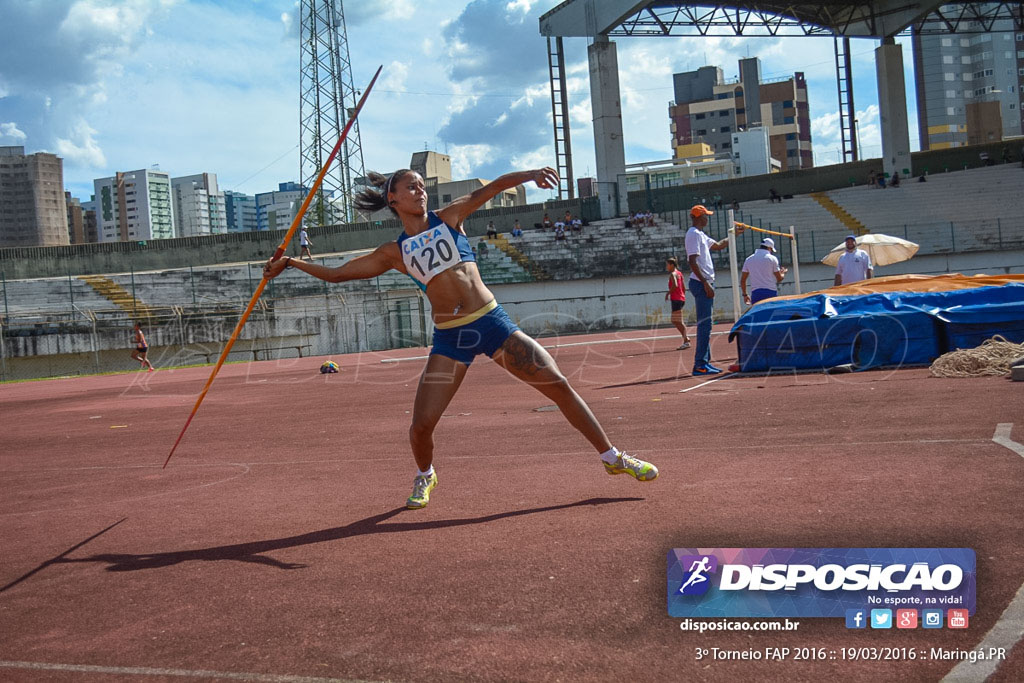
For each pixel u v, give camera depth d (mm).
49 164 132250
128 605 2922
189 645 2502
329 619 2639
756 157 90875
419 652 2330
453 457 5785
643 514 3623
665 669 2127
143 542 3830
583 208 46031
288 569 3217
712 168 89125
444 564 3123
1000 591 2455
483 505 4105
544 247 42125
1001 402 6176
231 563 3363
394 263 4062
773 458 4742
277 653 2393
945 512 3271
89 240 165250
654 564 2912
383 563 3201
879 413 6168
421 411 4047
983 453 4371
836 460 4520
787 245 41750
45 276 40156
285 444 7309
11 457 7711
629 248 41531
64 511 4730
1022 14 46906
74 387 21984
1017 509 3242
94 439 8867
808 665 2107
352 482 5090
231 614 2752
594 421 4121
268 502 4602
